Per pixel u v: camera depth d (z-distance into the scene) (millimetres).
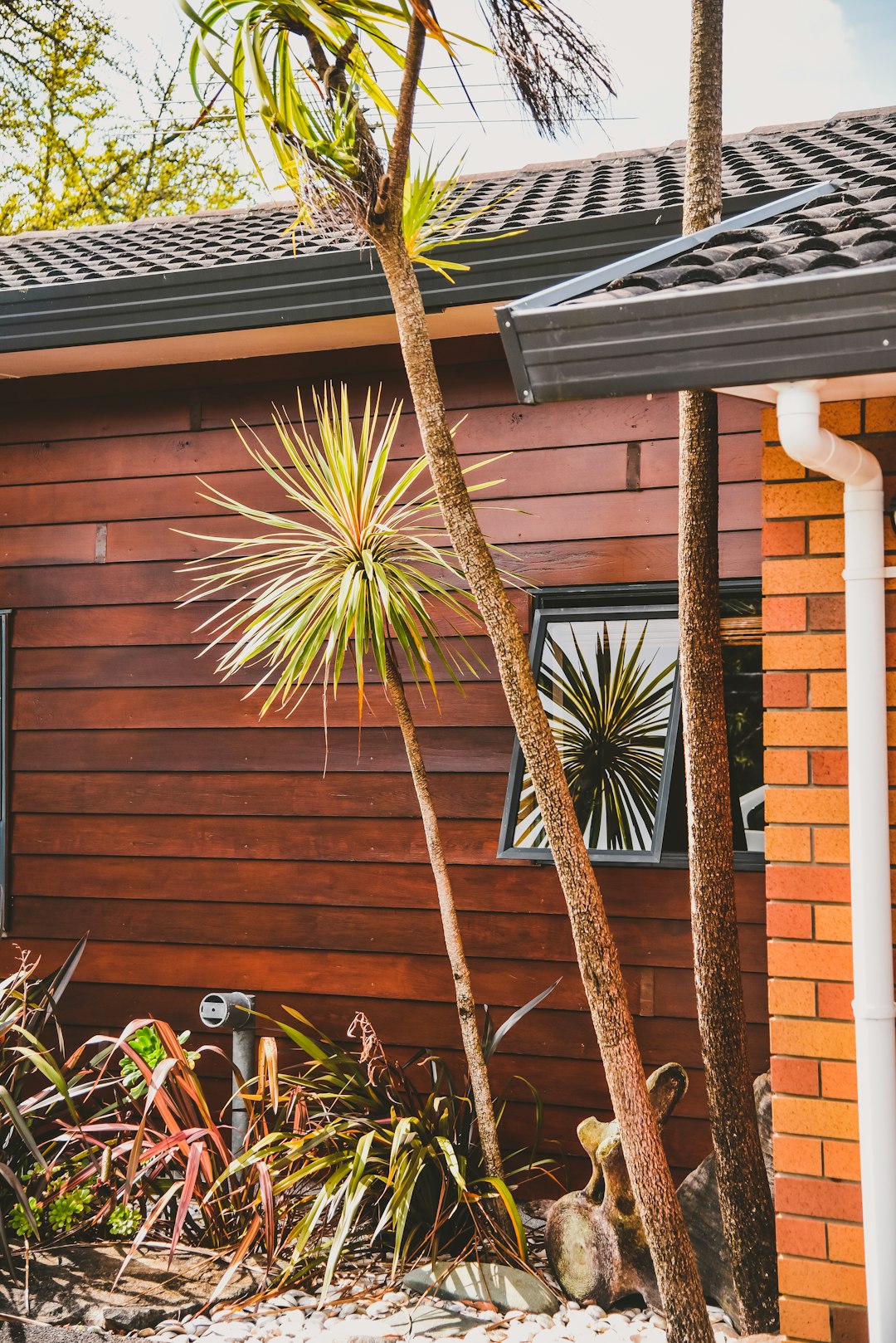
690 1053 3938
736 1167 2916
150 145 16516
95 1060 3744
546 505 4258
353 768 4477
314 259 4031
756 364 1974
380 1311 3143
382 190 2471
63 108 16141
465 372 4395
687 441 2875
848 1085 2518
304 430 4281
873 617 2484
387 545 3754
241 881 4605
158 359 4695
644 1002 3994
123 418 4871
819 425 2332
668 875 4008
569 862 2451
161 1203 3229
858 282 1853
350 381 4543
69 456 4938
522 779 4184
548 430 4270
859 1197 2494
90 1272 3299
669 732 3973
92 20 15859
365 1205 3527
